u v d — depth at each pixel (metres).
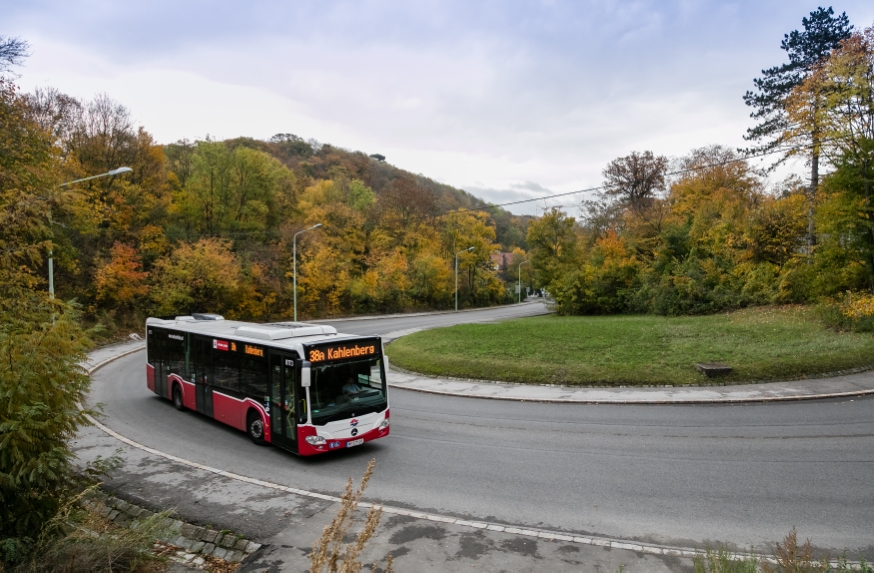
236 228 52.25
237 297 43.47
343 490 9.26
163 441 12.52
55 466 5.96
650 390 16.84
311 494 8.97
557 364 19.81
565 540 7.21
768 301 31.16
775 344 20.36
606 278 43.16
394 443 12.30
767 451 10.93
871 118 22.30
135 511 8.24
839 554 6.66
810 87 25.28
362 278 57.91
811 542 6.99
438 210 74.31
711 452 11.01
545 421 14.09
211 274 38.97
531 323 33.75
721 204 39.00
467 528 7.62
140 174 41.84
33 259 7.39
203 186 49.56
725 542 7.08
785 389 15.95
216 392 13.66
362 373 11.52
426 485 9.49
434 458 11.11
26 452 5.89
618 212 56.94
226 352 13.30
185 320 17.02
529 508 8.38
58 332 6.52
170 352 16.28
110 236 37.75
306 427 10.62
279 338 12.02
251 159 53.50
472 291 76.44
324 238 55.28
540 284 54.69
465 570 6.43
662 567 6.45
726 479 9.45
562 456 11.09
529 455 11.20
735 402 15.09
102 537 6.26
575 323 31.66
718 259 35.53
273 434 11.48
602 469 10.20
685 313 34.84
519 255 103.38
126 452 11.50
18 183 10.12
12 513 5.96
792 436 11.88
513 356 21.80
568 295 44.59
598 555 6.78
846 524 7.51
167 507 8.38
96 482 7.59
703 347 20.86
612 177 55.59
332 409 10.92
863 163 21.80
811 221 28.52
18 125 17.81
